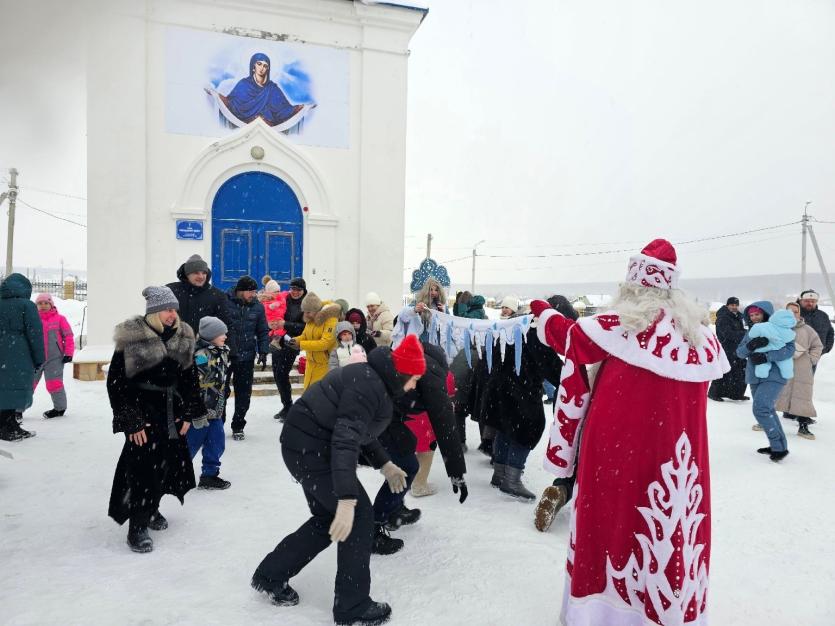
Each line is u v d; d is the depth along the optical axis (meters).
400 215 9.96
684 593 2.41
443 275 7.10
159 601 2.84
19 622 2.62
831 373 11.02
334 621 2.71
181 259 8.99
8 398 5.54
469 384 5.38
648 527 2.45
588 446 2.56
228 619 2.71
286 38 9.35
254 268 9.43
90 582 3.01
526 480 5.00
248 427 6.47
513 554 3.48
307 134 9.55
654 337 2.48
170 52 8.87
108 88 8.58
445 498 4.45
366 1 9.48
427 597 2.97
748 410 8.26
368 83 9.74
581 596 2.52
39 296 6.50
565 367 2.69
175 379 3.54
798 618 2.90
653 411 2.46
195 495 4.36
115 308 8.70
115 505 3.46
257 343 6.07
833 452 6.02
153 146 8.85
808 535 3.94
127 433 3.28
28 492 4.31
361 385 2.66
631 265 2.68
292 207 9.59
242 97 9.19
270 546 3.50
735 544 3.79
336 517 2.48
